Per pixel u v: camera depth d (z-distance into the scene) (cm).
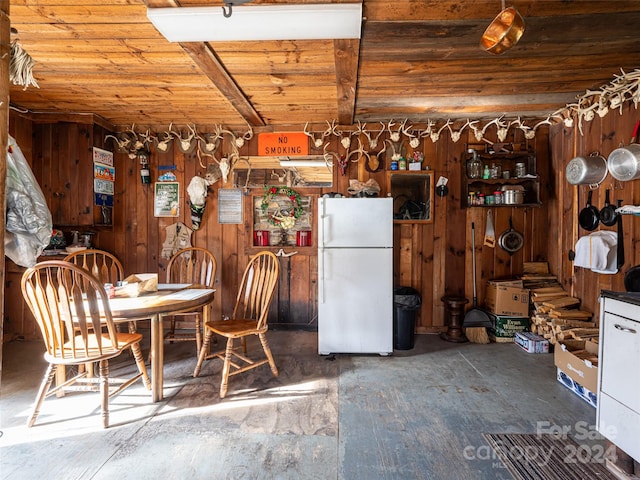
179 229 392
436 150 377
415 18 186
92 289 195
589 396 228
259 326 262
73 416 213
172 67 249
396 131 376
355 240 308
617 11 181
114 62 241
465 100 311
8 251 148
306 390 248
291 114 352
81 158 353
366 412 219
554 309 315
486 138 374
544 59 234
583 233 316
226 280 392
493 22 162
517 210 374
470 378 267
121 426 203
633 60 236
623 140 271
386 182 379
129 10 182
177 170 392
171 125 383
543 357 310
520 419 211
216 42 210
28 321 345
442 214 378
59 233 350
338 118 356
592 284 305
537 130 371
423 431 199
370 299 310
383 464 172
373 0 172
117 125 388
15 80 141
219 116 360
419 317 381
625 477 161
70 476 162
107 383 204
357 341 310
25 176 151
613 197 279
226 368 240
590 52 225
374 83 274
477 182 367
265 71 251
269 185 389
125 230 394
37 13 184
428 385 255
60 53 228
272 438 192
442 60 235
